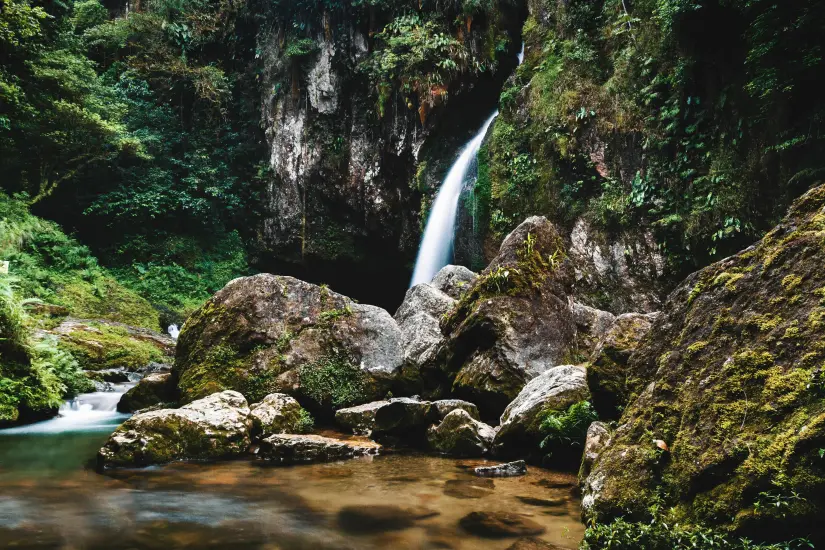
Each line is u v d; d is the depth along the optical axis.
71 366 8.50
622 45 12.44
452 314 6.44
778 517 1.99
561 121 12.79
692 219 10.34
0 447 5.15
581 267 11.90
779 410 2.23
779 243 2.78
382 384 6.47
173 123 22.38
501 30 17.06
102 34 21.80
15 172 18.38
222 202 22.62
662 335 3.23
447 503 3.30
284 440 4.67
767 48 8.34
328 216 21.36
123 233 20.77
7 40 12.89
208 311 6.78
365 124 19.94
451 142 18.30
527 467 4.31
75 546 2.56
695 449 2.42
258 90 22.67
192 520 2.98
